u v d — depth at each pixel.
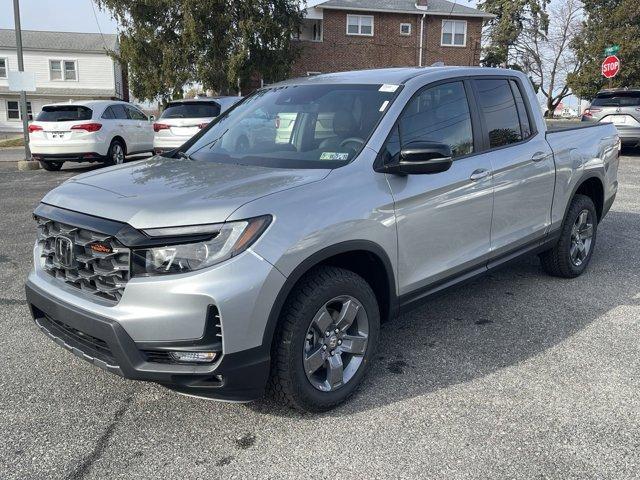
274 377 2.90
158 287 2.59
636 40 32.34
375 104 3.60
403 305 3.51
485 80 4.29
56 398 3.24
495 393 3.28
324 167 3.25
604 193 5.52
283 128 3.78
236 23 24.97
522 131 4.54
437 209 3.57
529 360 3.69
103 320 2.67
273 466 2.64
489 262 4.16
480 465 2.64
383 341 4.00
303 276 2.96
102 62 42.88
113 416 3.07
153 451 2.76
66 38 44.00
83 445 2.80
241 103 4.46
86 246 2.81
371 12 32.25
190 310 2.57
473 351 3.83
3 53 41.88
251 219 2.68
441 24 33.09
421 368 3.59
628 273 5.46
